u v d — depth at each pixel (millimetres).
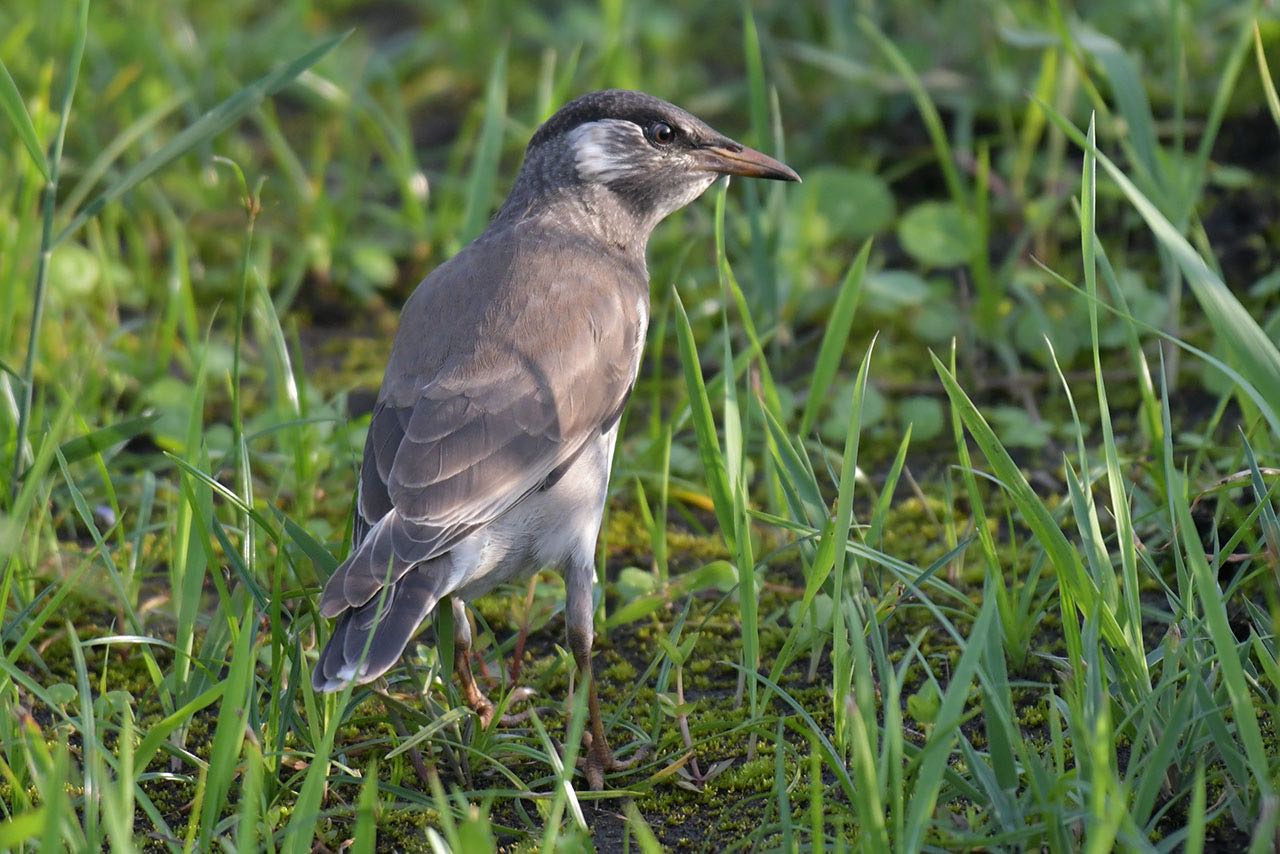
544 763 8922
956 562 10500
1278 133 14336
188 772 8914
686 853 8180
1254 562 9578
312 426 11539
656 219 11273
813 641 9516
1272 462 10188
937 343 13516
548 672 9695
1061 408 12625
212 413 12930
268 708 8852
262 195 15664
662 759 8852
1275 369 7387
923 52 15812
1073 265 13922
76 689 9297
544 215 10867
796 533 9961
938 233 13828
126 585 10320
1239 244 13734
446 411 9086
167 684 9102
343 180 15977
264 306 10609
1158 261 13883
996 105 15383
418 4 19359
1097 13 15719
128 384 13000
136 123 14211
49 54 16156
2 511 10109
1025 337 13016
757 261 12594
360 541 8805
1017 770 7793
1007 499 10039
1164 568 10188
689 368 8930
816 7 17078
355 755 8914
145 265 14227
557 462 9227
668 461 11156
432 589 8547
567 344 9547
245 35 17938
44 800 7219
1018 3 15812
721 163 11180
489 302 9703
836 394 12773
